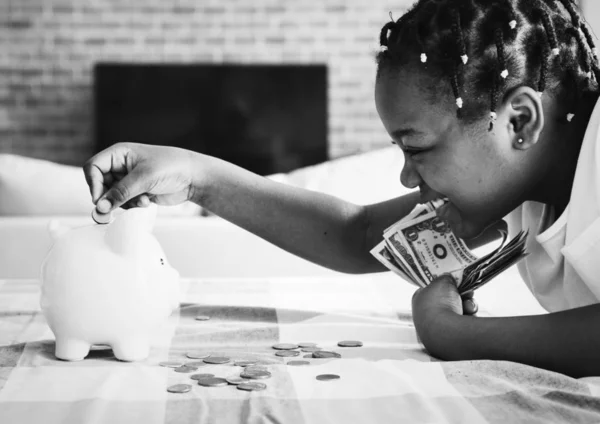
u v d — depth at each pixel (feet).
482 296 4.78
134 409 2.39
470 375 2.72
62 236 3.18
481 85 3.12
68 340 3.08
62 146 20.65
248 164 20.15
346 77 20.75
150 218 3.23
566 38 3.28
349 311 4.27
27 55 20.43
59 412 2.36
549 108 3.26
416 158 3.32
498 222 4.05
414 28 3.20
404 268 3.87
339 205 4.33
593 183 3.15
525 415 2.33
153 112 19.97
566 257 3.25
